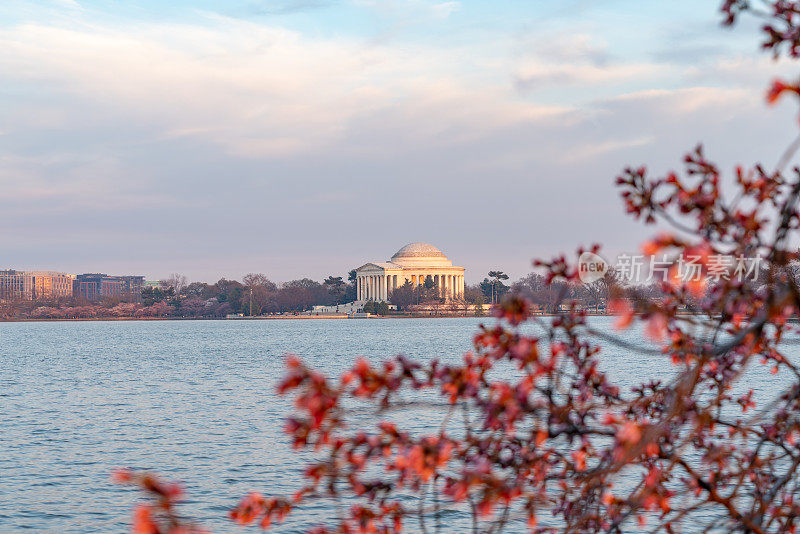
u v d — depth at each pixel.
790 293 9.28
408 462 9.44
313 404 9.09
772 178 10.22
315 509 39.19
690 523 27.92
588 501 12.38
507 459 11.05
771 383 83.00
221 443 60.38
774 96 7.84
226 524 38.56
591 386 12.45
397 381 9.66
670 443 12.09
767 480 13.80
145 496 44.62
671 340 10.93
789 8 9.40
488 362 10.45
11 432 67.19
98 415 78.06
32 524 39.84
